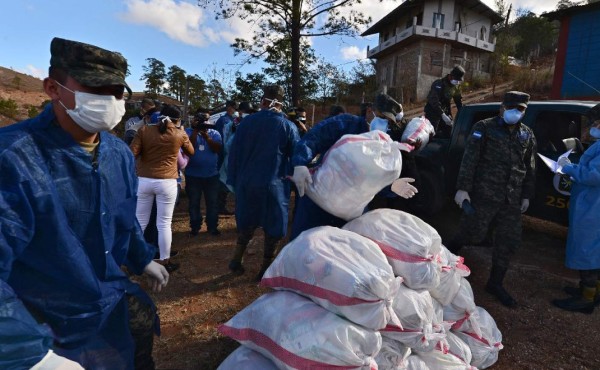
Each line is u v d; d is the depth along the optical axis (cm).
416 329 198
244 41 1507
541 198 450
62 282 143
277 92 372
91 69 140
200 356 267
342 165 224
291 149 366
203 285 379
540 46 3831
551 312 340
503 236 348
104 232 155
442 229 528
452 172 516
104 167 157
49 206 133
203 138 505
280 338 185
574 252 336
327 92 2784
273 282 212
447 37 2811
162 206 385
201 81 2000
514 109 329
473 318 242
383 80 3456
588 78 1541
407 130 283
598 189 323
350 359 171
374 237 218
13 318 113
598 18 1500
